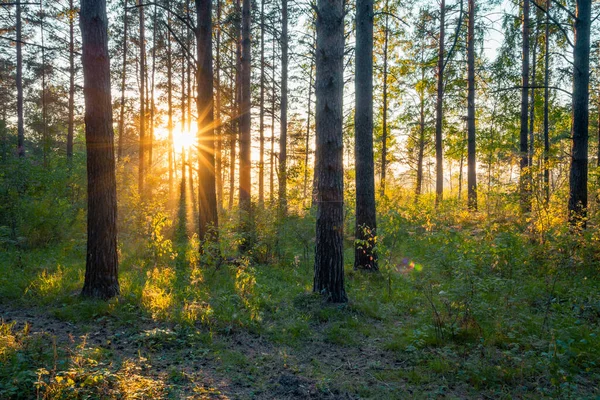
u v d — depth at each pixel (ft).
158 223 31.35
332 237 23.67
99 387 12.40
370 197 31.53
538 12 52.03
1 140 52.03
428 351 17.30
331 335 18.99
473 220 40.37
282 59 61.36
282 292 25.89
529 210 37.83
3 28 67.92
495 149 65.82
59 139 104.17
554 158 36.24
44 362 14.08
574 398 12.94
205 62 34.83
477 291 21.24
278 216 38.50
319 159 23.85
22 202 38.60
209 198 35.40
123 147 84.48
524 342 17.07
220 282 27.40
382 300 24.93
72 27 75.00
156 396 12.54
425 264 32.96
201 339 18.10
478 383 14.34
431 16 62.64
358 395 13.82
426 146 83.20
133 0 71.26
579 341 16.75
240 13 51.72
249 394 13.60
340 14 23.45
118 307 21.17
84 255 34.45
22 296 22.82
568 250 29.07
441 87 62.90
